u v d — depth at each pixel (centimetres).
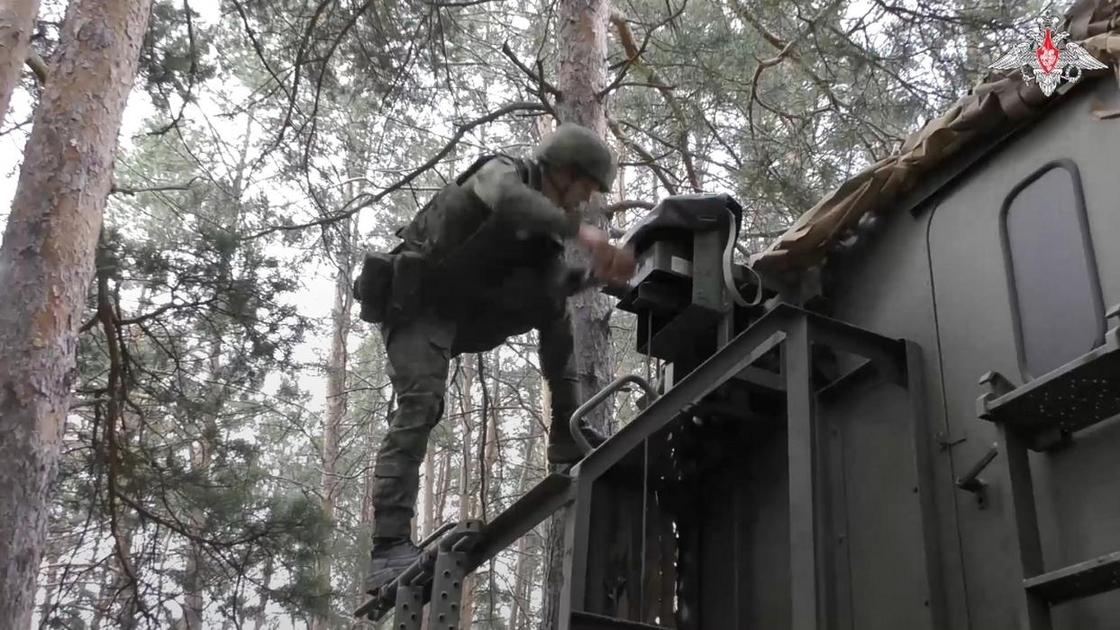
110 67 763
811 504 318
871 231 421
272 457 2555
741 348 374
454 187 435
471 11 1373
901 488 371
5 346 663
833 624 382
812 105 980
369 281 459
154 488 1233
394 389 466
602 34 800
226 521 1223
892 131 941
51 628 1291
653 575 462
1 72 685
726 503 473
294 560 1248
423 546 465
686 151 913
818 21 817
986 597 323
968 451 345
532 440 2266
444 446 1905
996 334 347
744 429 463
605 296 703
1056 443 304
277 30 1045
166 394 1209
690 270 448
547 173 421
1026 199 350
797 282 442
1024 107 348
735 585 449
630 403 1808
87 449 1276
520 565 2459
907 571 357
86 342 1199
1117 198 314
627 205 782
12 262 689
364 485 2344
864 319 412
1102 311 310
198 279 1136
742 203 987
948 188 386
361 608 473
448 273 443
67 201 711
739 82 920
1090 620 285
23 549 624
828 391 419
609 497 464
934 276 382
